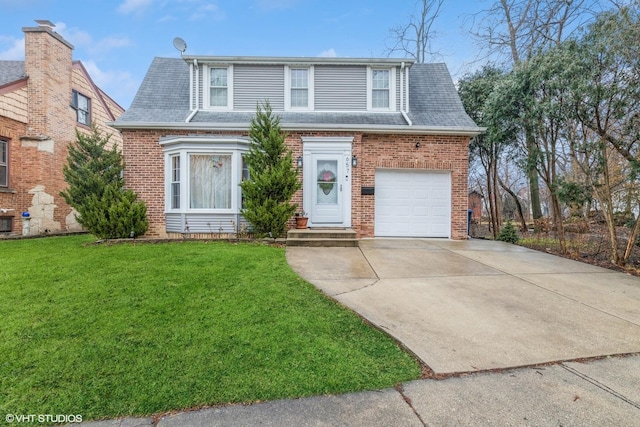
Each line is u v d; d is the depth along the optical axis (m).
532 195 13.55
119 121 8.95
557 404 2.29
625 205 7.41
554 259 7.00
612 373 2.69
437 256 7.01
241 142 8.79
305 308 3.92
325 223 9.37
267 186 7.84
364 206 9.45
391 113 10.12
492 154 12.59
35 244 7.95
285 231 8.38
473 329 3.46
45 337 3.12
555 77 7.22
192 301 4.03
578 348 3.10
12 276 4.94
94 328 3.31
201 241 7.97
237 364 2.73
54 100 11.84
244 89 10.09
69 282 4.68
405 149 9.45
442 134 9.41
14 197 10.98
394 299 4.32
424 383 2.53
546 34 11.23
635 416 2.18
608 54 6.37
